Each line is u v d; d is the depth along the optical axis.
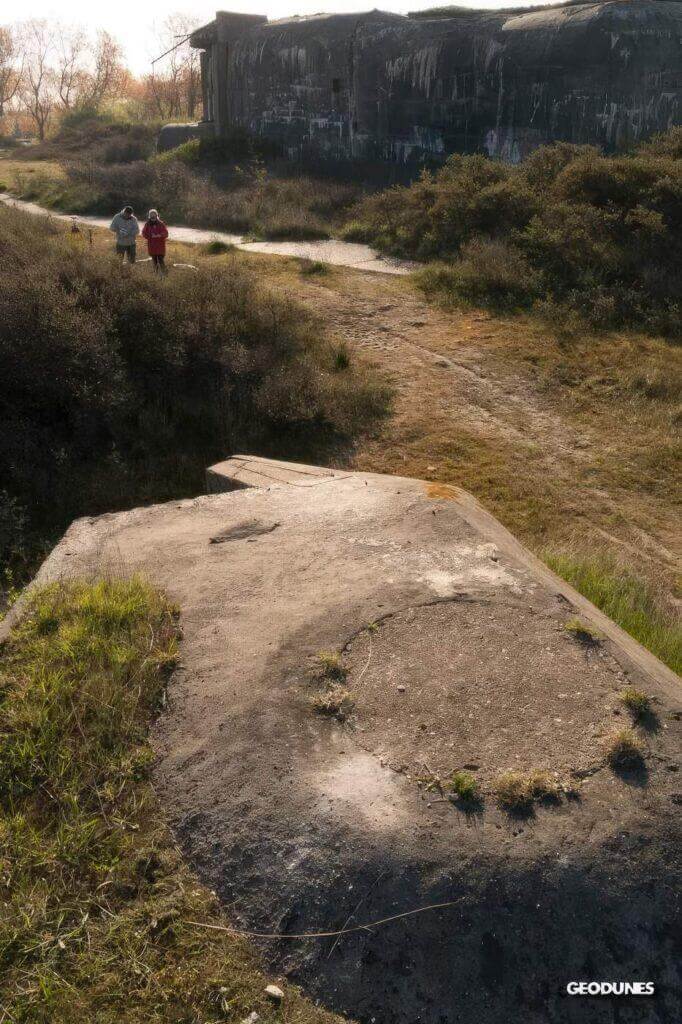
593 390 10.27
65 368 8.99
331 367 10.84
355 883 2.38
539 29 17.73
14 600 4.43
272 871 2.46
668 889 2.39
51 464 8.67
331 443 9.33
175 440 9.40
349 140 23.33
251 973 2.24
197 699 3.11
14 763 2.85
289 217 18.86
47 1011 2.13
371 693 3.08
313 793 2.64
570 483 8.37
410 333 12.09
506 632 3.40
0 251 12.05
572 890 2.36
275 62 25.22
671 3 17.52
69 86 74.38
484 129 19.42
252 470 6.23
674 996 2.21
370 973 2.22
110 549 4.31
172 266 13.70
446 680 3.13
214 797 2.69
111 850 2.58
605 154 16.91
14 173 29.84
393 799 2.61
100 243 17.53
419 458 8.91
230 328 10.85
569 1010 2.17
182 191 22.70
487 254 13.77
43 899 2.40
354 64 22.39
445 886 2.36
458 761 2.76
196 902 2.42
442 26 20.20
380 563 3.94
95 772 2.84
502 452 8.95
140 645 3.39
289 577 3.88
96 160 32.59
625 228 13.77
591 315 12.06
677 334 11.53
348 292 13.69
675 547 7.32
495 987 2.20
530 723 2.93
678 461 8.70
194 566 4.05
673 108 17.36
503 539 4.41
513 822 2.53
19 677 3.29
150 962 2.26
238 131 26.91
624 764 2.75
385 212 18.31
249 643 3.38
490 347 11.45
